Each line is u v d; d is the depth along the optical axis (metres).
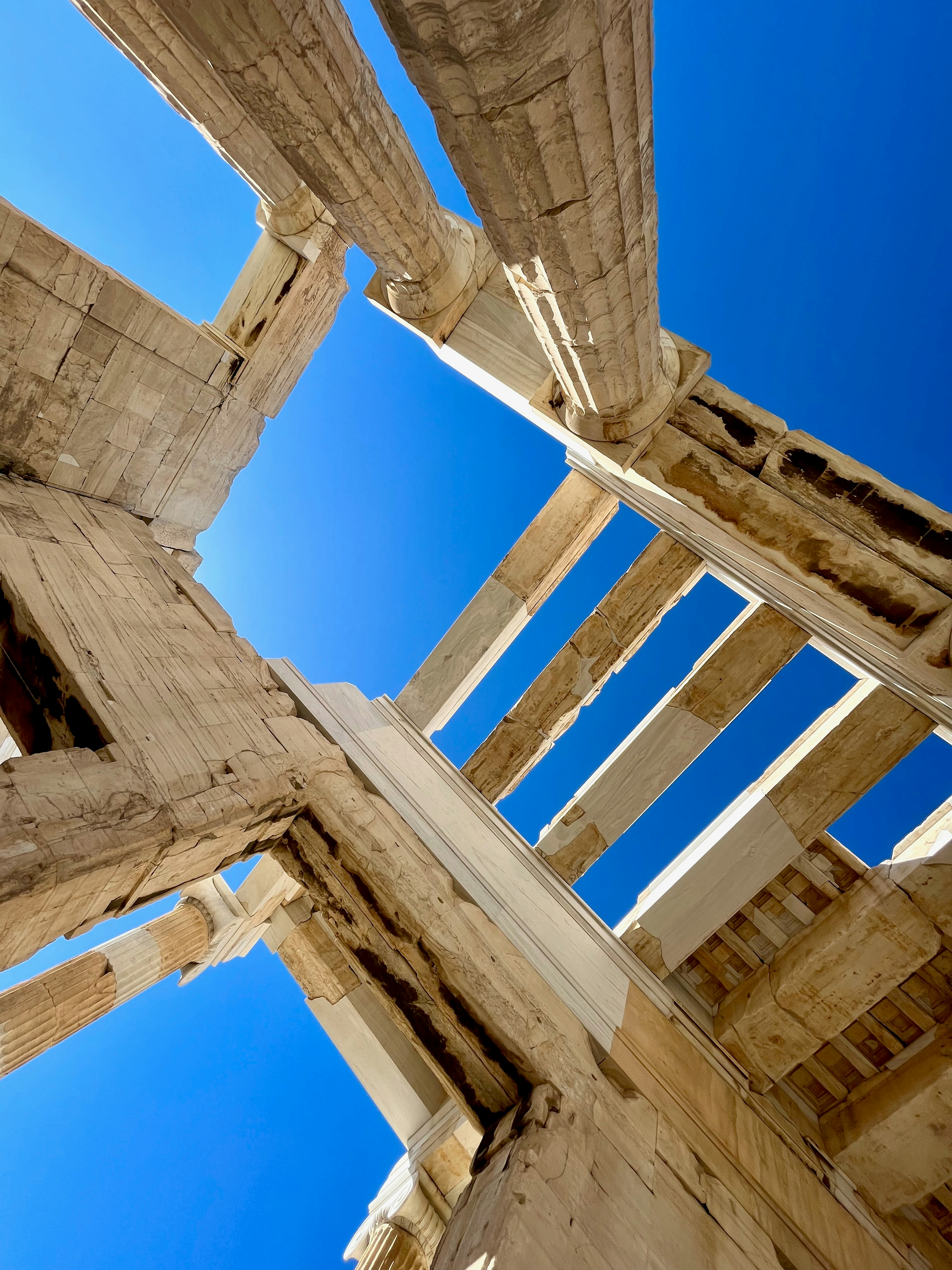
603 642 7.15
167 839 3.44
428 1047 4.21
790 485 4.98
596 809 6.97
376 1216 7.50
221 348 6.88
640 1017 5.54
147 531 6.69
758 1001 6.20
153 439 6.73
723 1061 5.99
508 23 2.02
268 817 4.35
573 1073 4.12
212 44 2.76
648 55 2.47
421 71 2.43
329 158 3.48
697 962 6.93
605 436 4.98
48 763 3.29
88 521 5.91
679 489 5.19
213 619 5.82
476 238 5.59
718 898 6.31
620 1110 4.26
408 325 5.74
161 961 6.84
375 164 3.69
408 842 4.91
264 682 5.56
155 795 3.56
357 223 4.23
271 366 7.51
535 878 6.17
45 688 3.94
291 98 3.02
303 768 4.79
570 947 5.48
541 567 7.32
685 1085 5.15
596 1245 3.15
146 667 4.41
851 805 6.06
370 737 6.02
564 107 2.39
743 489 5.06
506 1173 3.34
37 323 5.31
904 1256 5.26
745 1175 4.75
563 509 7.32
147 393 6.41
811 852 6.56
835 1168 5.75
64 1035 5.48
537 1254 2.81
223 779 4.05
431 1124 7.52
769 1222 4.48
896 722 5.89
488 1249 2.79
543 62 2.19
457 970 4.26
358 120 3.34
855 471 4.90
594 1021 4.80
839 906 6.32
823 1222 4.89
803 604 5.39
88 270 5.41
